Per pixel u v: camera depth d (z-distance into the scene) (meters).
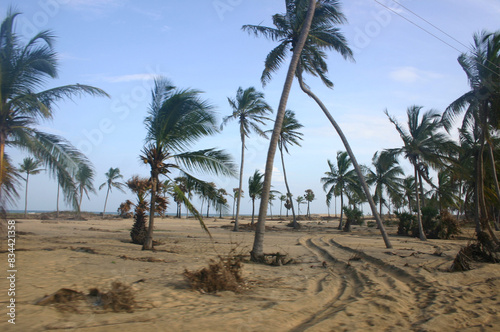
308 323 4.82
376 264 10.11
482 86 17.52
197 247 14.42
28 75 9.95
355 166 16.06
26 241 13.48
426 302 5.92
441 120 20.06
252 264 10.09
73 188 9.88
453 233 24.20
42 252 10.10
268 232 28.53
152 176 12.65
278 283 7.39
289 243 17.89
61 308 4.75
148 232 12.85
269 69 14.91
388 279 7.89
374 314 5.17
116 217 51.22
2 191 9.05
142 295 5.71
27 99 9.45
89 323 4.21
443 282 7.32
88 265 8.42
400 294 6.38
